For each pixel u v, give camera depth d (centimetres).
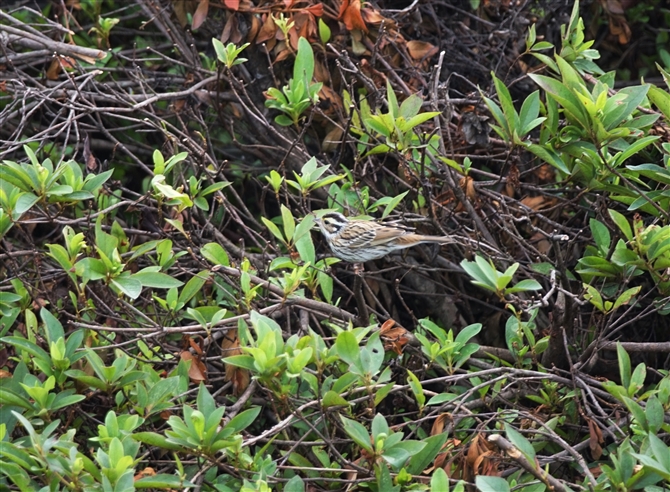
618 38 1509
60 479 759
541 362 1087
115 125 1444
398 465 808
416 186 1170
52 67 1316
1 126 1273
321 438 889
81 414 966
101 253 896
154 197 1022
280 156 1372
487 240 1130
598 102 958
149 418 975
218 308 976
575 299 920
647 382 1263
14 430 984
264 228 1273
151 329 940
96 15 1407
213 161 1264
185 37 1462
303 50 1127
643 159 1251
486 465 884
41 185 914
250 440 827
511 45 1442
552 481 788
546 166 1324
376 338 858
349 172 1187
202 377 943
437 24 1403
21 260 1210
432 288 1308
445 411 1018
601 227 1042
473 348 990
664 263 945
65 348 889
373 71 1263
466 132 1176
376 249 1115
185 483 786
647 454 782
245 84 1371
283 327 1208
